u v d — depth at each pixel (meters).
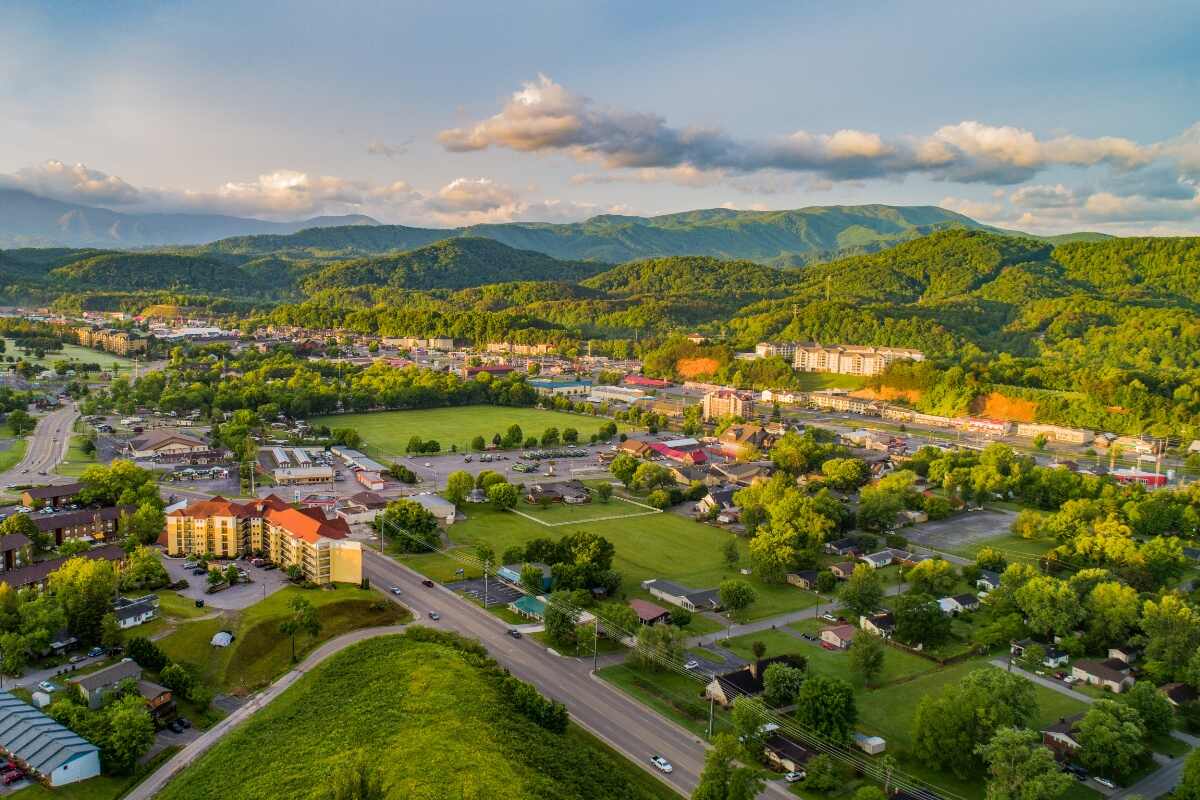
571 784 131.12
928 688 176.88
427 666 166.62
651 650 176.50
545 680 173.00
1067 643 195.50
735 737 134.50
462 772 128.38
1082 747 149.88
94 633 181.00
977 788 141.50
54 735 137.88
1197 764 135.75
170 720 153.88
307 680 169.38
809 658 188.25
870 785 136.88
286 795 125.75
